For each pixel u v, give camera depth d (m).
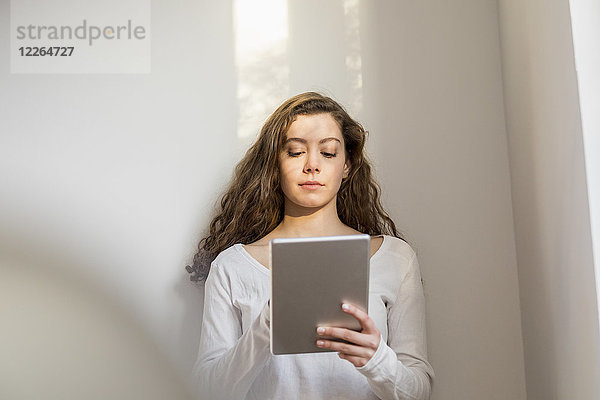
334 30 1.95
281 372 1.54
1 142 1.93
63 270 1.87
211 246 1.83
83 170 1.92
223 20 1.97
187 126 1.93
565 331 1.40
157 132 1.93
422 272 1.82
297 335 1.32
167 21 1.98
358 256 1.25
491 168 1.85
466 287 1.81
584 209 1.24
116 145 1.92
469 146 1.86
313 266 1.24
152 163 1.91
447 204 1.84
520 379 1.77
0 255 1.87
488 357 1.78
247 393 1.55
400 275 1.65
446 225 1.84
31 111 1.95
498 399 1.77
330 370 1.54
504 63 1.84
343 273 1.26
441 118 1.88
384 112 1.89
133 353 1.83
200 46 1.96
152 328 1.84
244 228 1.77
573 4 1.27
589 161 1.22
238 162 1.90
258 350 1.43
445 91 1.89
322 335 1.32
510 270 1.81
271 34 1.96
